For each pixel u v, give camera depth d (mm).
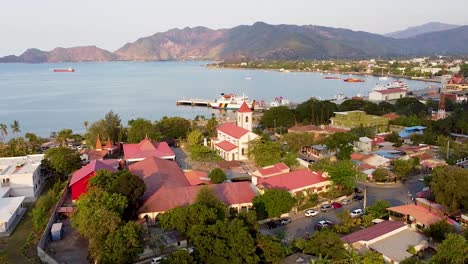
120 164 123312
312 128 169000
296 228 84125
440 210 87812
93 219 68375
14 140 153250
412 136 157125
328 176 104938
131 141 153625
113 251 63875
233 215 85625
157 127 163625
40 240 75875
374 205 89438
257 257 62156
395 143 151500
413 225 81188
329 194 101438
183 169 122688
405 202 98312
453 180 85375
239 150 135000
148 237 74000
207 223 71938
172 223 73312
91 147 152125
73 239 79938
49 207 95438
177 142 163500
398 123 183625
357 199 100562
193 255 63250
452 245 61656
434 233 74375
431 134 155750
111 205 75688
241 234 62375
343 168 102688
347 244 71062
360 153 134875
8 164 117000
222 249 61438
